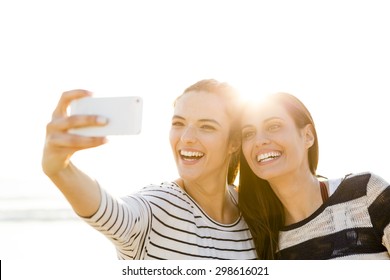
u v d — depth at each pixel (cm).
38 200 2547
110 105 234
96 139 220
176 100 361
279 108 353
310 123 373
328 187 363
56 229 2011
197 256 322
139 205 301
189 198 338
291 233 359
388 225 341
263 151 349
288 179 353
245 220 368
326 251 347
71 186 243
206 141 340
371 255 344
